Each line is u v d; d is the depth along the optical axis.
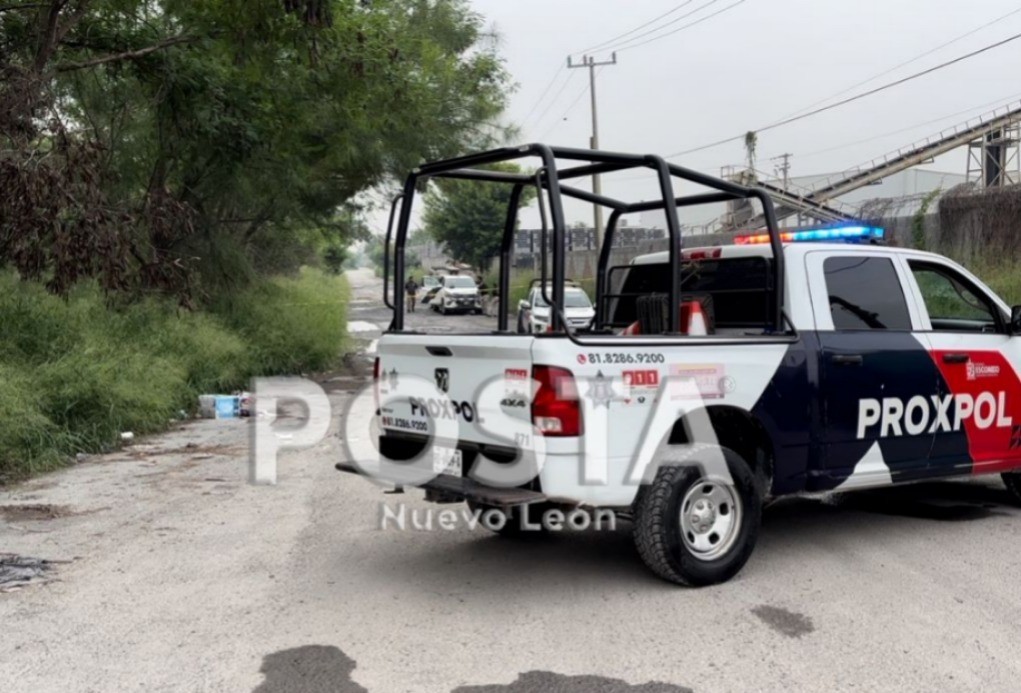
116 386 11.36
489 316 17.50
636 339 5.22
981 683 4.16
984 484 8.47
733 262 6.46
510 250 6.86
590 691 4.12
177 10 12.91
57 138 10.47
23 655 4.56
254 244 24.27
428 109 17.25
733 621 4.96
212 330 16.05
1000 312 7.04
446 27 20.03
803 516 7.28
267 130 16.11
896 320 6.48
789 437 5.84
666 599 5.32
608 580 5.71
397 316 6.29
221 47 13.05
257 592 5.52
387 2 17.39
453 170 6.09
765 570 5.85
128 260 12.31
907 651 4.52
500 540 6.68
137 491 8.37
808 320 6.00
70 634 4.84
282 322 19.09
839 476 6.11
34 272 10.27
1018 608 5.12
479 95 20.06
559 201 5.12
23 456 9.33
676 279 5.50
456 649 4.61
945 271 6.93
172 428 12.27
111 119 14.84
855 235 6.75
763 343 5.75
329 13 11.99
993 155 36.50
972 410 6.75
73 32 13.73
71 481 8.84
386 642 4.71
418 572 5.91
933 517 7.23
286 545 6.55
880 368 6.23
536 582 5.68
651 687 4.15
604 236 7.50
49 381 10.58
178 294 12.98
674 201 5.55
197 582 5.71
